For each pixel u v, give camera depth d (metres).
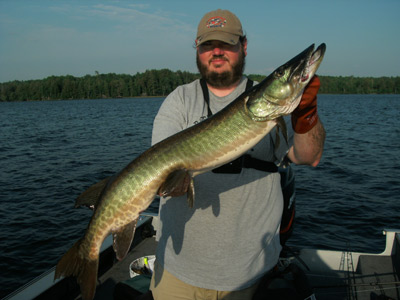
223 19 1.29
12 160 7.60
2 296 2.73
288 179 1.71
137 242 2.44
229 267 1.23
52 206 4.54
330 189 4.89
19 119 20.02
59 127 15.00
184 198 1.27
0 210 4.39
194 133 1.18
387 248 2.14
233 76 1.33
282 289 1.31
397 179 5.40
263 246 1.27
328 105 30.69
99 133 12.55
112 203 1.17
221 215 1.23
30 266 3.16
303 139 1.16
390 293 1.82
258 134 1.18
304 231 3.46
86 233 1.20
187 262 1.26
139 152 8.48
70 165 6.99
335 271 2.11
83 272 1.19
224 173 1.24
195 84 1.42
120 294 1.61
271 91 1.13
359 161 6.87
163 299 1.31
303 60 1.10
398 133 11.56
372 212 3.96
